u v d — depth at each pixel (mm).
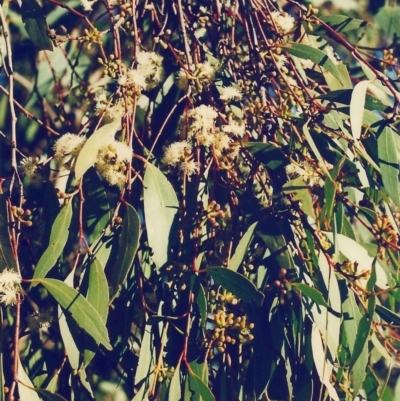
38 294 1189
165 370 1078
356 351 1050
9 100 1113
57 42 1179
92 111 1288
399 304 1195
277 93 1189
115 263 1065
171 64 1259
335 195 1106
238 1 1240
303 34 1216
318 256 1092
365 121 1141
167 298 1119
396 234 1100
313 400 1106
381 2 1428
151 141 1240
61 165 1098
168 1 1282
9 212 1082
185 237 1117
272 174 1150
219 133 1110
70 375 1120
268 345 1089
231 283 1054
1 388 1031
